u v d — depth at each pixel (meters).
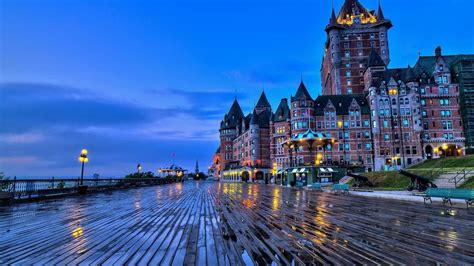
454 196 16.94
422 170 38.22
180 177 100.19
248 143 100.44
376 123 76.06
